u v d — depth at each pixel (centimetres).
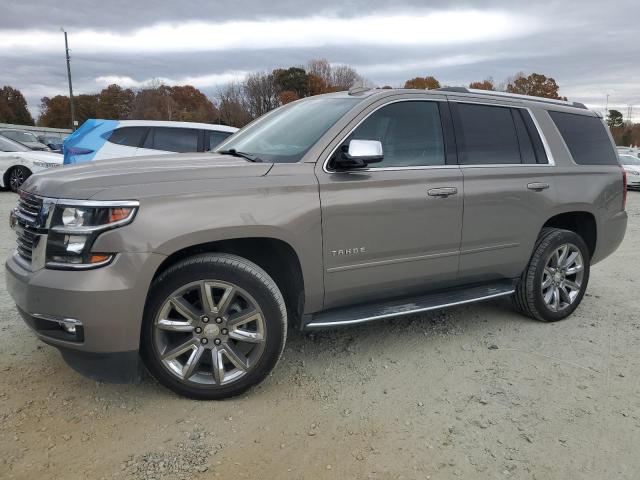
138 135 927
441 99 396
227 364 321
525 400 324
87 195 275
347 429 289
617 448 278
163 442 272
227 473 250
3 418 287
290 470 254
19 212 312
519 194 414
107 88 7969
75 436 274
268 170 317
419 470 256
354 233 337
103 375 290
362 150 316
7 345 375
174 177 296
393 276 362
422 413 307
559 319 464
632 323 465
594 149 486
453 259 388
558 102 481
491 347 402
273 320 311
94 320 271
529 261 443
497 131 421
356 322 344
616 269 675
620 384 348
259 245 335
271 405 311
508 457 268
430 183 368
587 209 464
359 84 398
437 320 458
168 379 304
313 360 373
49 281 272
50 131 5416
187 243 286
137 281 275
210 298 301
